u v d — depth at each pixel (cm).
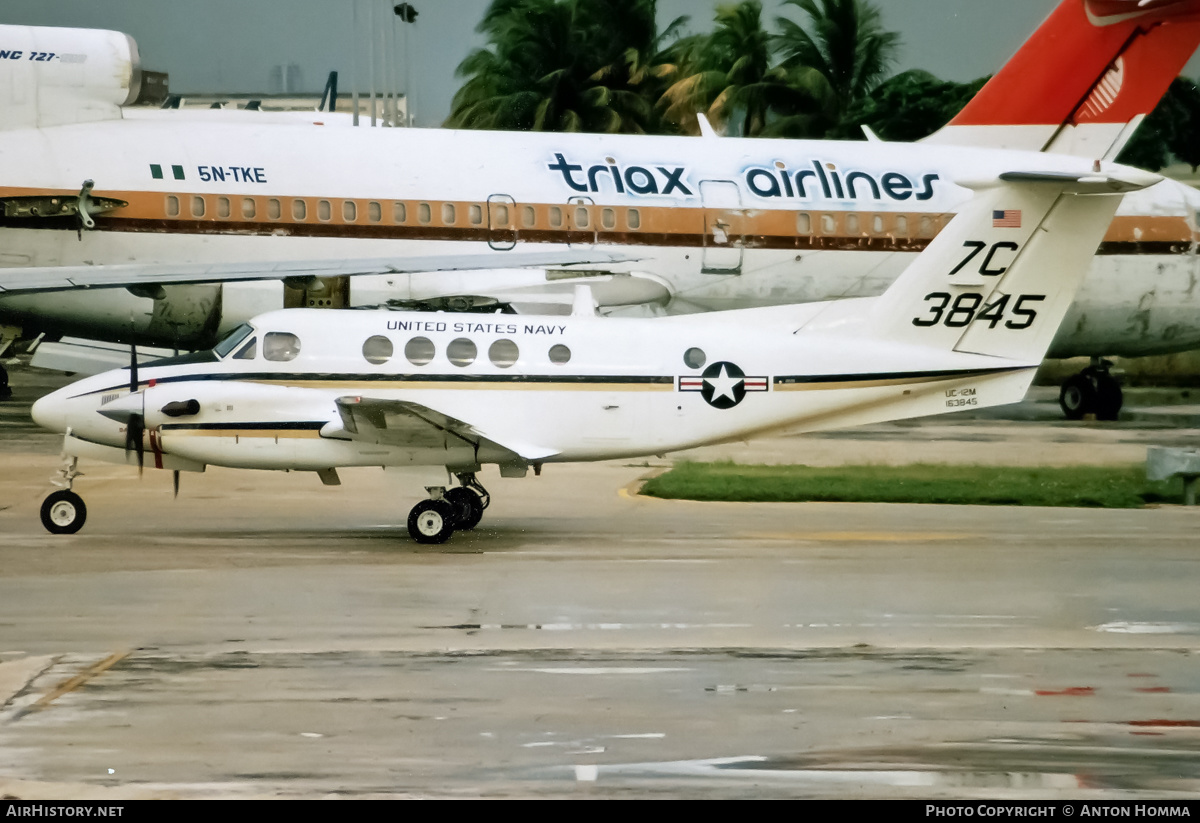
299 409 5925
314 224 9156
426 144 9488
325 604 4466
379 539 5962
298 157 9212
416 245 9294
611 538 6050
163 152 9056
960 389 6338
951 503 7444
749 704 3347
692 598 4647
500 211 9400
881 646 3959
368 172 9281
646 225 9612
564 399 6109
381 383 6022
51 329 9456
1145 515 7019
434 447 5891
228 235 9056
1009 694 3459
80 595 4575
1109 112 10319
